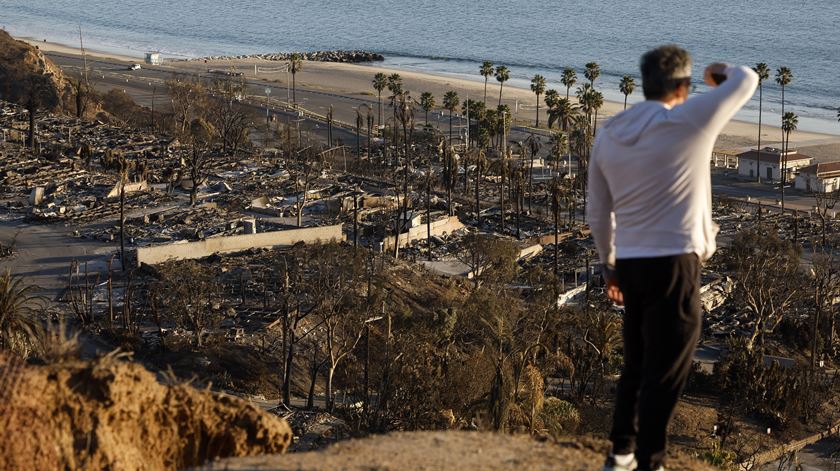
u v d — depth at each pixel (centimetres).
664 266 942
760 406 8738
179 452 1268
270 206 13525
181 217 12531
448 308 8756
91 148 16238
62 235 11488
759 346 10725
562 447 1105
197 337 8481
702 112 920
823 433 8675
